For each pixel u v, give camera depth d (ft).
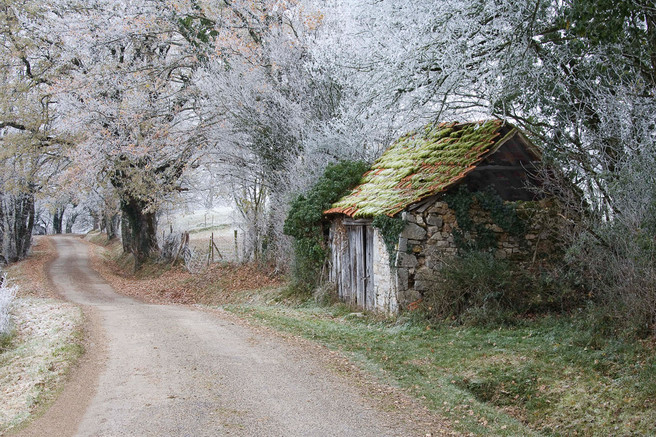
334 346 34.76
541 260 42.78
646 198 29.37
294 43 69.51
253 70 70.74
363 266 48.65
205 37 80.48
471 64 33.30
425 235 41.81
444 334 36.14
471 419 22.61
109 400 23.12
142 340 36.14
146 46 90.58
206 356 31.14
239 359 30.55
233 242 120.78
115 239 189.16
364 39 39.45
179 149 81.46
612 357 27.02
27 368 28.60
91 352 32.42
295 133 66.90
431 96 33.99
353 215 47.21
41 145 96.32
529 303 37.83
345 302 52.44
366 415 21.97
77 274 113.80
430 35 32.17
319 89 67.36
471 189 42.63
